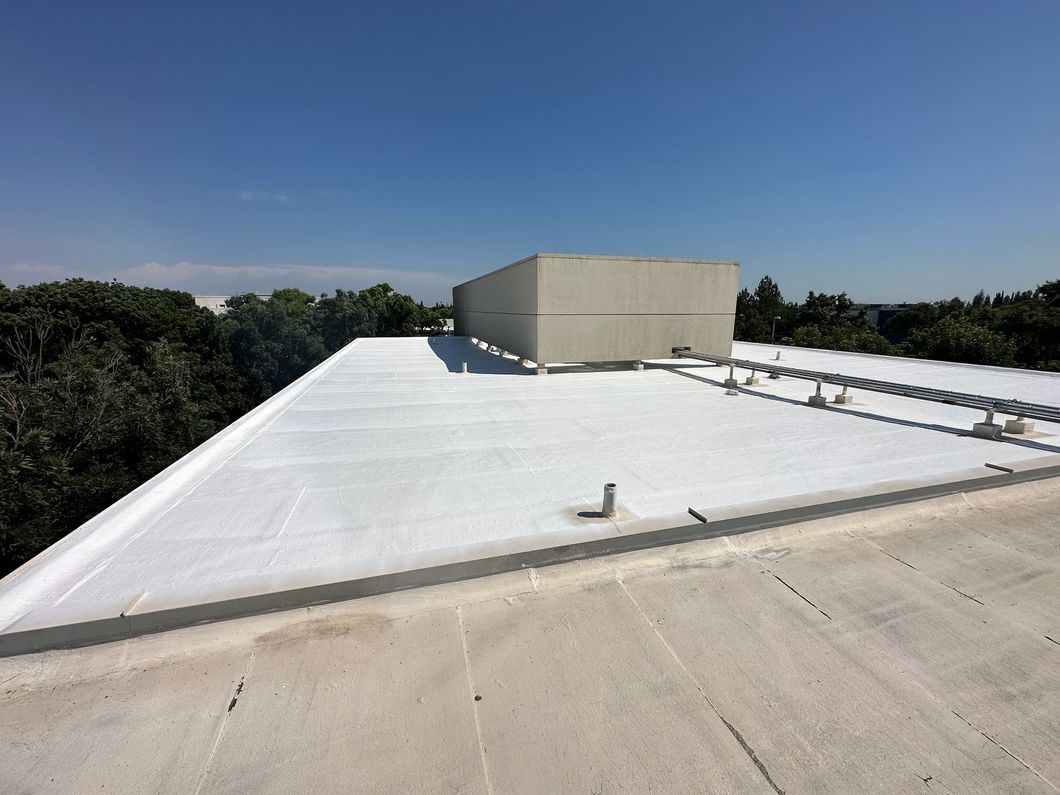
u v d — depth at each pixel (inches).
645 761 56.3
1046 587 91.8
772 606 85.4
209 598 77.6
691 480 139.9
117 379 608.4
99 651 71.5
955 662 72.5
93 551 96.3
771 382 320.5
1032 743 59.2
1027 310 1022.4
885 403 254.7
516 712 62.7
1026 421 198.7
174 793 51.5
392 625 78.9
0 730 58.9
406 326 1663.4
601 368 384.5
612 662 71.7
